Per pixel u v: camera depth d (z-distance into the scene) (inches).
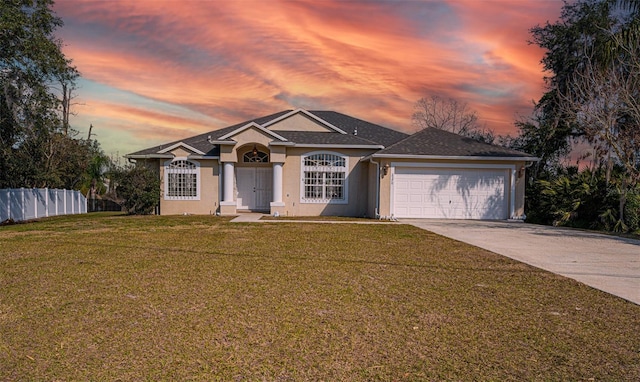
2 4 694.5
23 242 424.2
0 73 766.5
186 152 820.0
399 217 733.3
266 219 701.9
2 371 141.1
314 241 436.5
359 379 138.6
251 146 851.4
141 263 316.8
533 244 434.3
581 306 221.6
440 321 195.5
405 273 291.9
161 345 163.6
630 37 659.4
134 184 806.5
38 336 171.8
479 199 743.1
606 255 371.6
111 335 173.3
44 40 765.9
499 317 202.4
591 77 764.0
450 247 406.6
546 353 161.5
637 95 650.2
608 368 149.6
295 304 217.2
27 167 929.5
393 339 173.0
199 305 213.9
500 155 730.2
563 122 895.1
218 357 153.6
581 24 918.4
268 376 139.7
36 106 808.9
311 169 812.6
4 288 243.4
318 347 163.8
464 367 148.4
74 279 265.6
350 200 819.4
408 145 753.6
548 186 729.0
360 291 243.6
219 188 825.5
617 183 626.5
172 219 694.5
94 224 610.9
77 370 142.5
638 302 228.7
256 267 305.3
